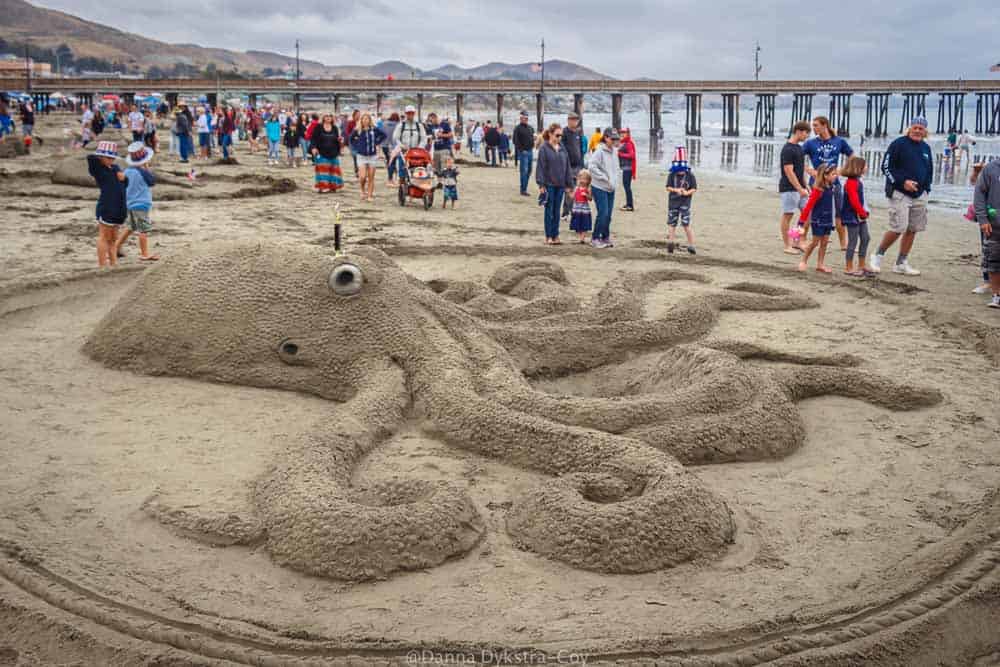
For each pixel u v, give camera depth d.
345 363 6.80
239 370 7.00
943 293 11.25
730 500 5.41
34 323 8.76
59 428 6.20
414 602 4.26
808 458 6.12
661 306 10.24
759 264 12.52
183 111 29.08
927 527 5.12
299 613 4.16
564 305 8.98
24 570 4.38
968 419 6.83
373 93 74.38
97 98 89.56
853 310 10.30
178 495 5.24
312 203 18.80
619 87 75.69
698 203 22.02
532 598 4.31
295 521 4.65
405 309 7.04
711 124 127.06
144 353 7.26
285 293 7.03
